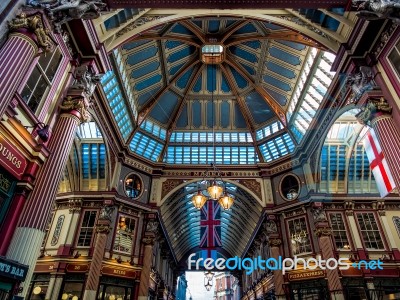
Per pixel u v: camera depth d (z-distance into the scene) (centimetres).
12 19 696
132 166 1936
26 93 764
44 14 733
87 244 1625
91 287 1445
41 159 797
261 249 2231
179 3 856
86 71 984
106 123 1658
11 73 634
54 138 856
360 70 967
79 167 1795
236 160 2141
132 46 1669
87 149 1803
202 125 2264
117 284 1581
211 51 1972
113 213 1730
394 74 870
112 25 1078
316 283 1552
